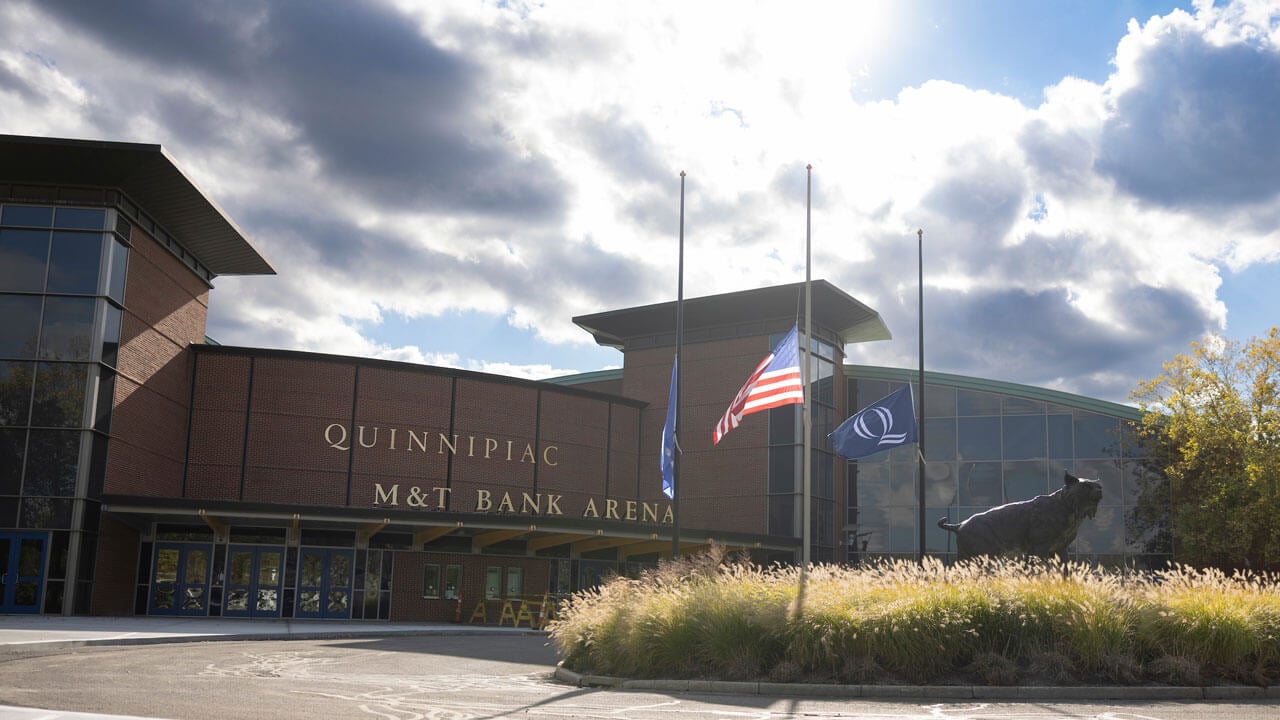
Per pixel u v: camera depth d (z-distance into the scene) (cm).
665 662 1670
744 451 5034
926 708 1330
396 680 1698
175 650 2272
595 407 5056
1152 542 4641
